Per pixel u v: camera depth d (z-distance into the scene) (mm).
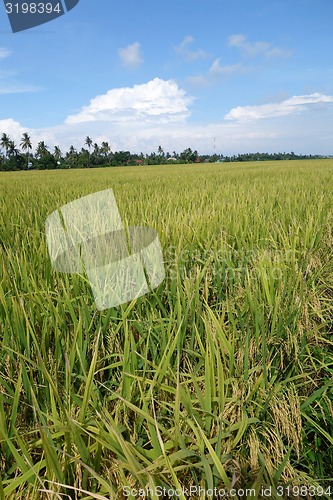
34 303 2041
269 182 10266
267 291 2141
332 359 2168
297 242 3490
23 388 1689
